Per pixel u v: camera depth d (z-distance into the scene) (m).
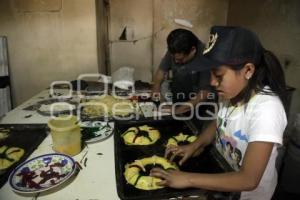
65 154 1.22
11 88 3.01
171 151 1.24
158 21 3.57
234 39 0.82
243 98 1.01
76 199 0.95
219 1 3.57
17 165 1.14
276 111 0.87
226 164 1.13
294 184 2.20
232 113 1.09
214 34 0.89
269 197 1.10
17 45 2.86
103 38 3.33
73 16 2.79
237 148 1.07
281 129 0.87
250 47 0.83
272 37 2.53
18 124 1.55
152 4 3.51
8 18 2.76
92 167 1.15
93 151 1.29
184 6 3.54
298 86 2.21
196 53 1.98
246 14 3.02
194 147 1.24
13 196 0.96
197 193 0.95
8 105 2.96
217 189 0.88
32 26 2.80
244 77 0.87
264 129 0.84
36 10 2.75
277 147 1.02
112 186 1.02
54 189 1.00
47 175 1.06
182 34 1.91
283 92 0.93
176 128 1.57
